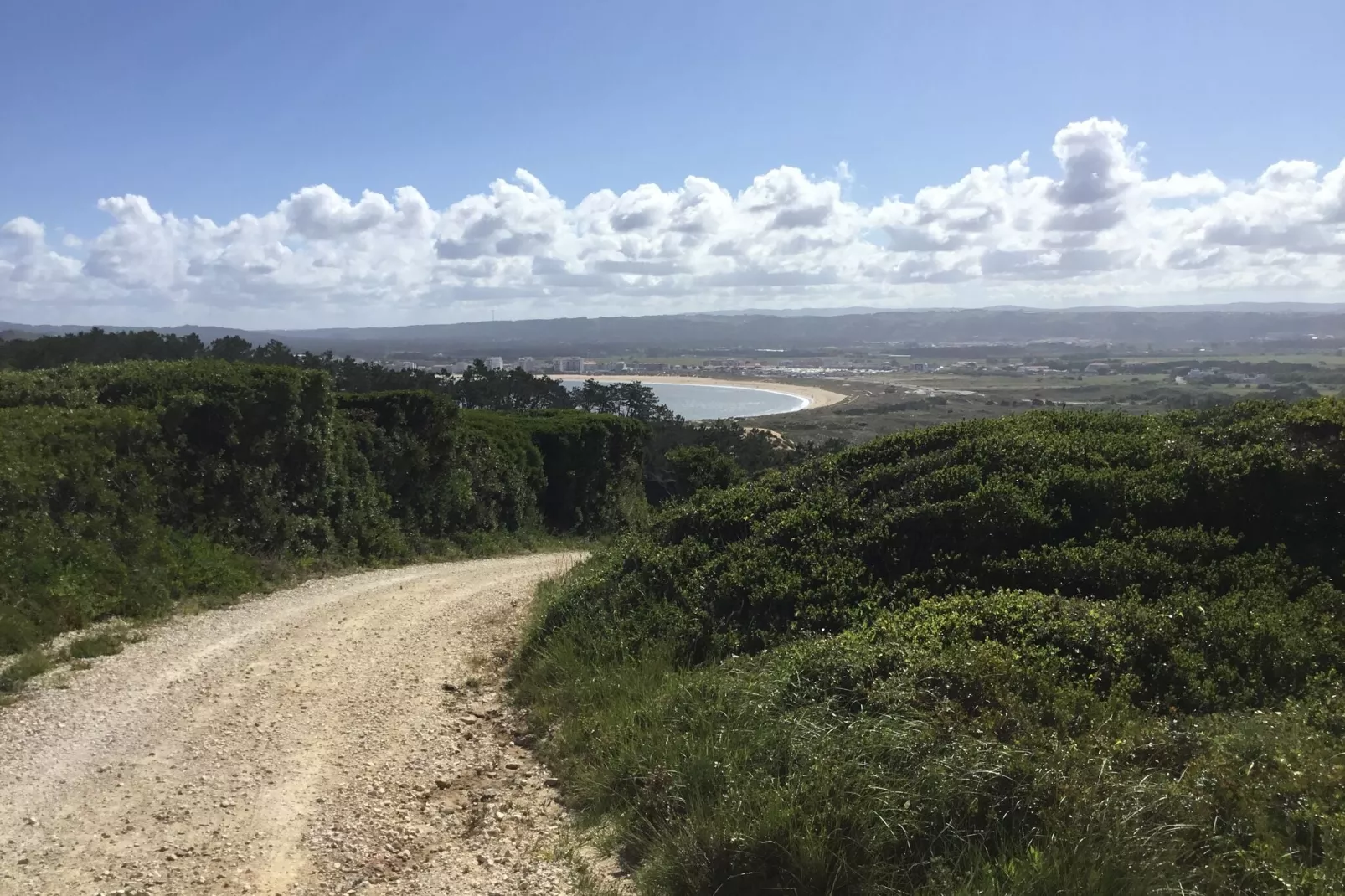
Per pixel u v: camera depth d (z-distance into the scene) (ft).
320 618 32.96
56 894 13.34
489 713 22.70
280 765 18.79
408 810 16.85
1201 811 12.46
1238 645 18.33
